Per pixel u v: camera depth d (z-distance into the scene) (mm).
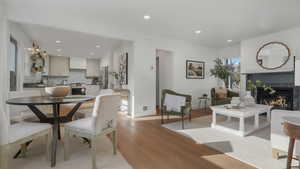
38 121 2291
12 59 3695
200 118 4070
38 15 2857
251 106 3412
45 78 7285
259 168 1713
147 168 1727
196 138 2635
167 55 5238
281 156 1964
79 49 6188
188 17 3236
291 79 3889
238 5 2715
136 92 4168
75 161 1861
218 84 6090
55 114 1983
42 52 5145
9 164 1773
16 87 3963
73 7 2826
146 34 4316
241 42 4930
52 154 1770
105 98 1788
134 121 3777
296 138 1235
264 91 4387
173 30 4070
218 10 2920
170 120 3865
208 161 1880
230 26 3754
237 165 1784
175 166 1770
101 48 6000
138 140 2561
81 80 8461
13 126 1745
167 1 2605
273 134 1922
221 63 5473
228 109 2998
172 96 3469
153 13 3074
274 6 2748
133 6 2783
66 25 3115
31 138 1658
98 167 1734
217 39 4902
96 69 8594
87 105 3369
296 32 3771
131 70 4250
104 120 1815
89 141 2379
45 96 2574
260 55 4410
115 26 3725
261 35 4410
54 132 1920
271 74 4262
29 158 1916
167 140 2559
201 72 5633
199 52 5578
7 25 2670
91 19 3373
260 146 2287
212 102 4707
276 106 4109
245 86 4828
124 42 4820
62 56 7676
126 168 1725
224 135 2770
